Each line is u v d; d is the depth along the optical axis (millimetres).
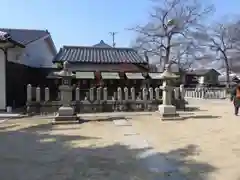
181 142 8000
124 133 9578
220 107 19031
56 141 8414
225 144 7566
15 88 16875
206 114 14617
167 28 38812
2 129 10602
